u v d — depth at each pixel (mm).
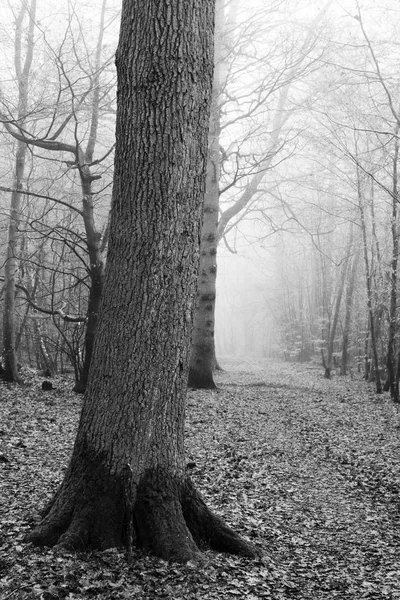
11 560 4637
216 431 11742
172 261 5195
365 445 11078
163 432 5207
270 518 6816
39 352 25906
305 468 9328
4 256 23406
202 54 5273
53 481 7348
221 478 8320
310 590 4891
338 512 7301
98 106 16344
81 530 4918
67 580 4379
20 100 17172
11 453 8711
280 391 19219
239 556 5297
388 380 20828
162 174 5160
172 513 5105
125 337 5137
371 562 5738
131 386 5113
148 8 5129
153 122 5145
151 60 5133
